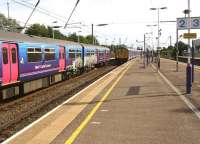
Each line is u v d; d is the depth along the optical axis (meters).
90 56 46.19
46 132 10.06
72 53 34.91
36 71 23.11
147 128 10.51
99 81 27.11
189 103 15.27
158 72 39.28
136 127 10.65
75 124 11.12
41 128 10.58
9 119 13.84
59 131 10.17
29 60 21.73
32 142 8.99
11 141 9.10
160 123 11.20
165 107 14.28
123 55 73.44
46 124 11.16
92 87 22.52
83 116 12.48
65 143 8.89
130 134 9.79
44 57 24.92
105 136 9.58
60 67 29.78
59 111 13.53
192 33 19.28
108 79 29.06
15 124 12.77
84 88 23.25
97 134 9.80
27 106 17.11
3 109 16.42
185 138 9.34
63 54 31.09
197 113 12.84
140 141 9.06
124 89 21.20
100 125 10.96
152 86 22.92
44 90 24.31
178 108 14.01
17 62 19.91
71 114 12.88
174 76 32.56
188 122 11.33
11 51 19.09
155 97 17.39
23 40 21.00
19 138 9.40
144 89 21.11
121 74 35.88
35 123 11.33
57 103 17.95
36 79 23.58
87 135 9.70
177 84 24.27
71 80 32.75
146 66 56.75
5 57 18.17
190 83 18.75
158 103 15.38
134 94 18.66
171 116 12.33
